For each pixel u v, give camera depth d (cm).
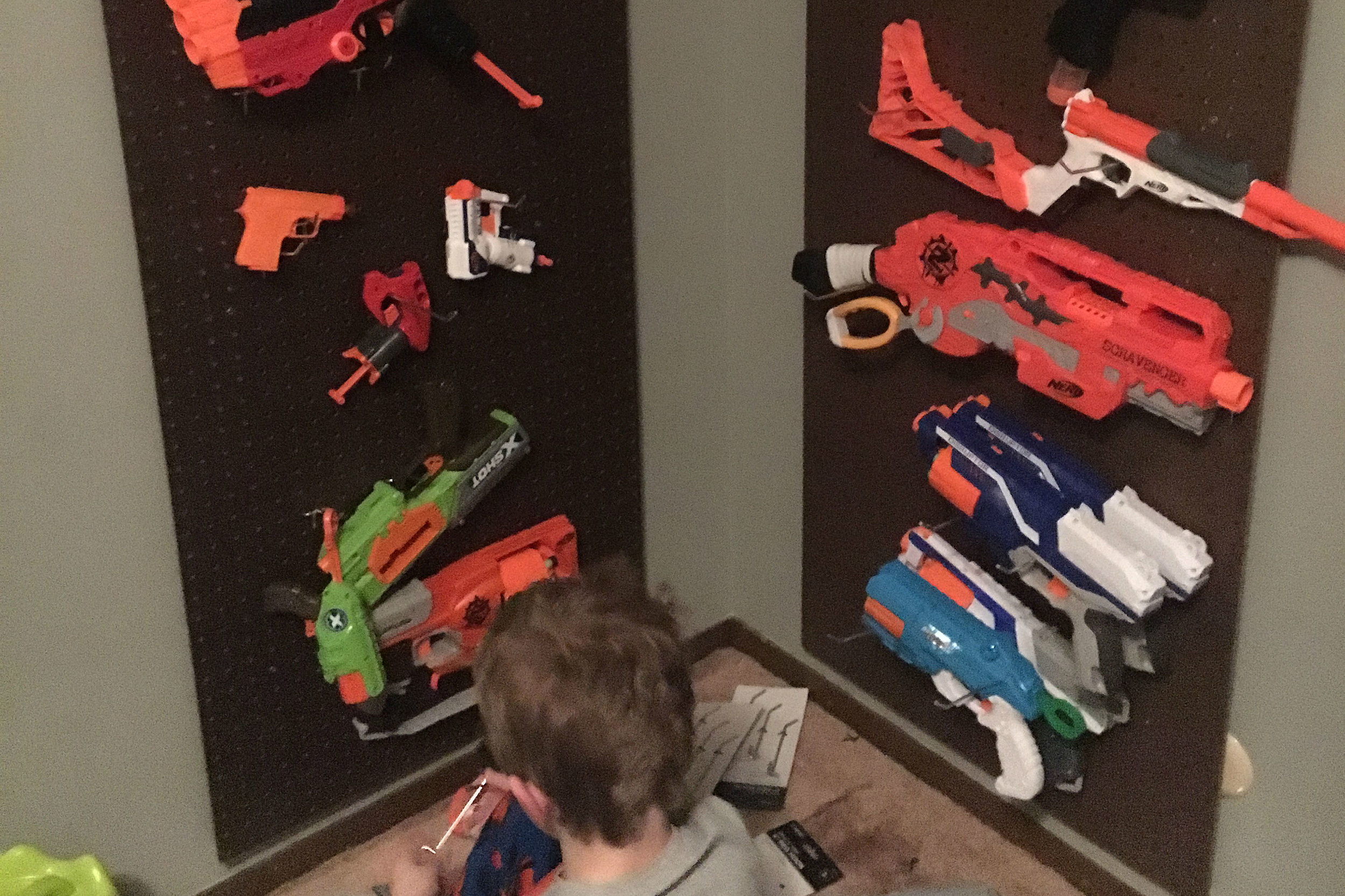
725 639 196
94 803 138
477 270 139
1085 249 123
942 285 133
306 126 126
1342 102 103
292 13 117
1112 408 121
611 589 105
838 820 162
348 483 142
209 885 150
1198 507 122
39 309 118
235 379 130
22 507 122
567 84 145
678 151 160
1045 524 127
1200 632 127
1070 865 150
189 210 122
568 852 103
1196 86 110
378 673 142
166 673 138
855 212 147
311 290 132
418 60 132
